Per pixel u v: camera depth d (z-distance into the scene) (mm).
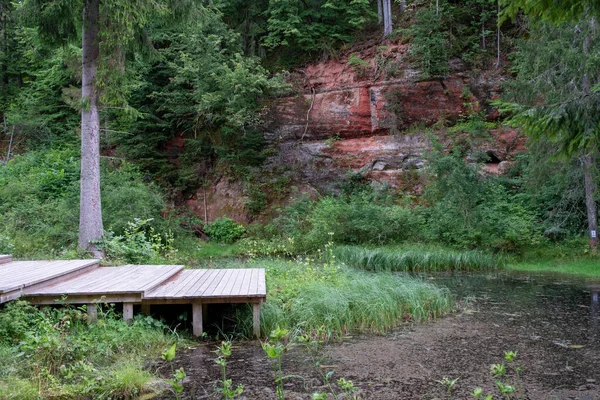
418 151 18875
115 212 13688
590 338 5566
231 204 19734
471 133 17328
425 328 6156
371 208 15758
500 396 3766
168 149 21312
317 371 4426
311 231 15922
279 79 20281
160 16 11086
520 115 5234
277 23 21594
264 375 4309
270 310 6074
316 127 20734
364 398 3742
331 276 8328
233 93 19359
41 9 10742
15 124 21078
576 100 4996
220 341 5520
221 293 5621
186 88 21234
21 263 7781
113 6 9711
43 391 3703
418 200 17750
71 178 16188
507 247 13938
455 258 12625
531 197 15352
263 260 12219
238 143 20547
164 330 5770
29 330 4785
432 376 4273
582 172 13555
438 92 19516
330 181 19484
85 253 10102
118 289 5551
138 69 19141
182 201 20391
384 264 12484
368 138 20125
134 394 3818
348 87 20625
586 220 14586
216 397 3762
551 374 4301
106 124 19266
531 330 5980
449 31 20344
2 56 22891
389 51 20625
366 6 22531
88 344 4699
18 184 15547
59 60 19156
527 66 13750
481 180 14648
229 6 22125
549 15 4312
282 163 20359
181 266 8398
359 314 6387
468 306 7559
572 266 12344
